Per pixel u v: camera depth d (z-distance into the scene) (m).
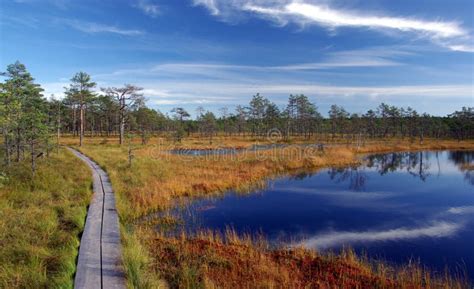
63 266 5.25
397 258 8.39
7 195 10.05
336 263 7.43
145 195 12.54
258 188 17.23
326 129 69.12
